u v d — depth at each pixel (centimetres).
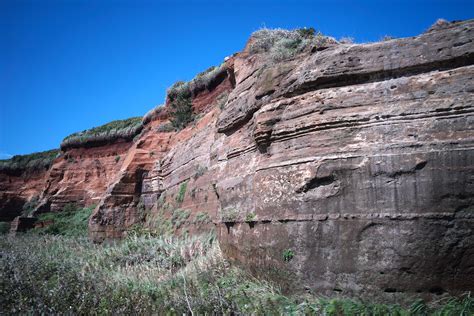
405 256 693
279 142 912
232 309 756
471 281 656
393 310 657
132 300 880
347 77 854
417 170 709
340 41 1052
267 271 864
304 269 789
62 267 1327
